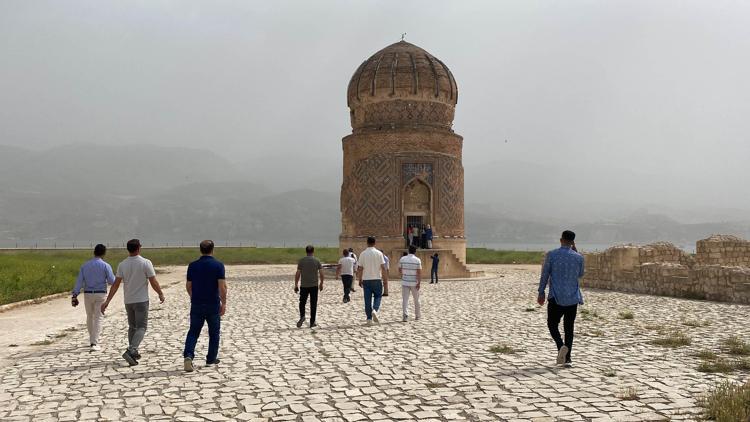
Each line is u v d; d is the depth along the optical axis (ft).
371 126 115.75
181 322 50.14
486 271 132.05
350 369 30.09
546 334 41.04
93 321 37.68
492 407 22.93
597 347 35.27
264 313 55.26
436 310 56.75
